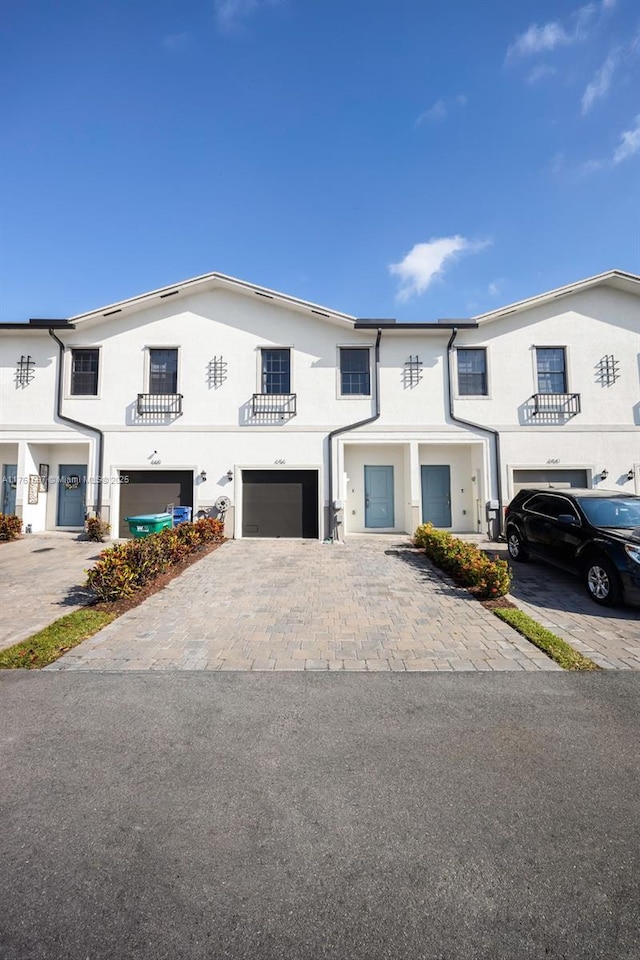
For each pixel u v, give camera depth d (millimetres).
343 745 3143
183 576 8516
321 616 6188
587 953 1718
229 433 13961
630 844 2252
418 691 4000
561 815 2457
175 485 14078
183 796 2604
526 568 9109
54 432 14031
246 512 13992
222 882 2025
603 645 5113
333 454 13867
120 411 14062
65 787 2678
